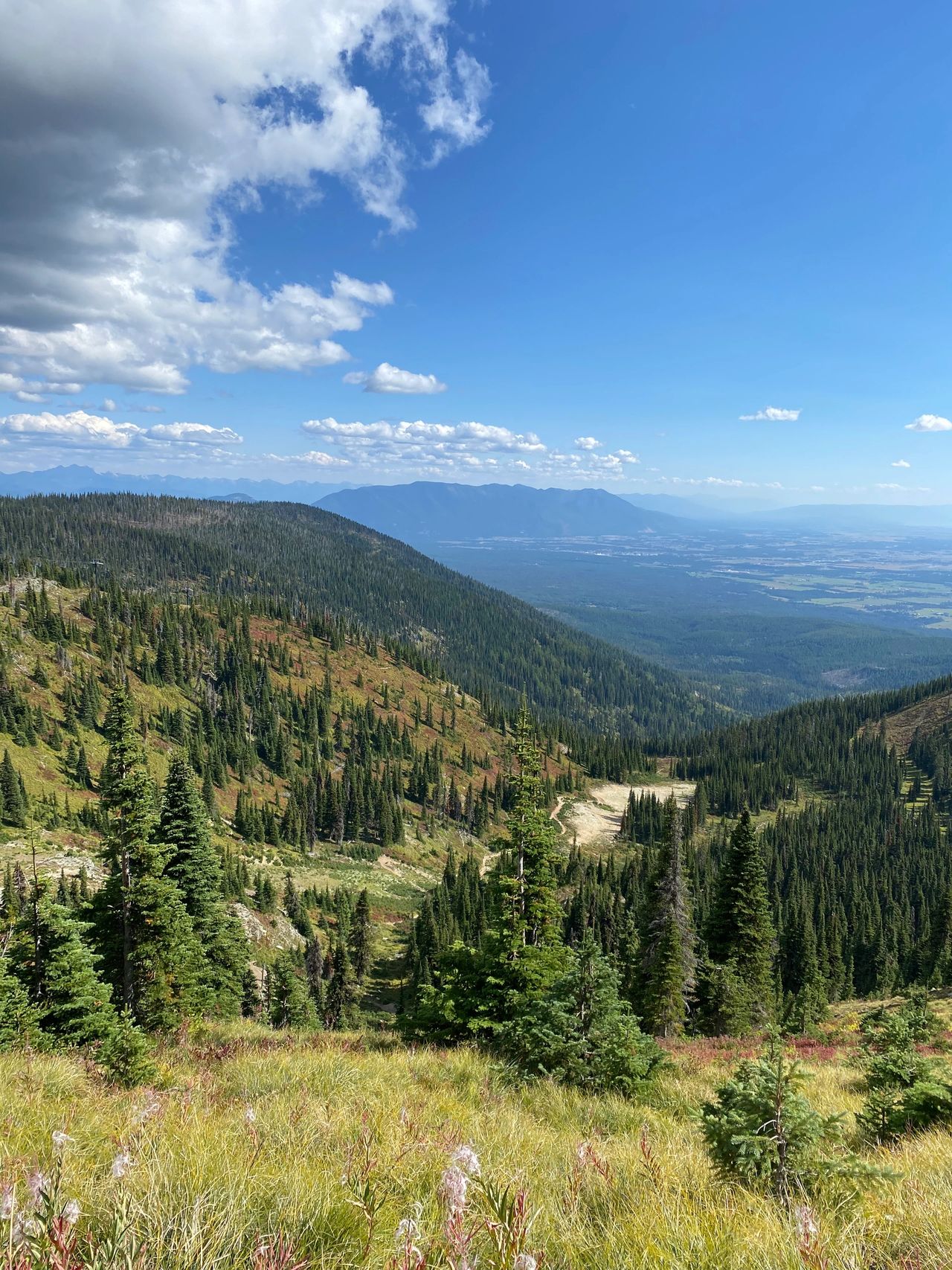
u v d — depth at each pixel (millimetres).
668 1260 3043
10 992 13016
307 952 66000
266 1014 40844
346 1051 13633
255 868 107375
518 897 16828
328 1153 4949
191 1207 2914
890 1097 9391
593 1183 4574
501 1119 8055
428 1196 3645
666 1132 7812
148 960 20234
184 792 28500
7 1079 7793
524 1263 2156
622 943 58250
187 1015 20641
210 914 28094
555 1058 11227
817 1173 5410
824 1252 3104
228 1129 5363
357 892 112062
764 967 31594
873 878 109438
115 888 20938
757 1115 5820
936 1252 3412
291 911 86438
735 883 32531
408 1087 9945
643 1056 11062
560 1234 3488
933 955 57219
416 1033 15984
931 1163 6477
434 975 16656
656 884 29828
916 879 108562
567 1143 6727
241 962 29656
